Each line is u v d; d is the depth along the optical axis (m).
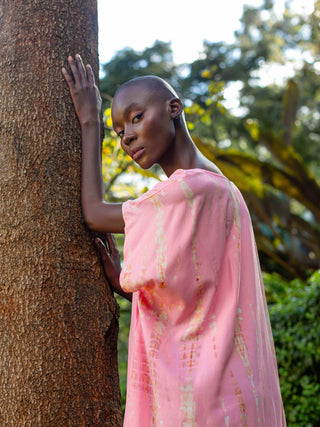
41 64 2.27
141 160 2.05
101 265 2.24
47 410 1.99
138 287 1.90
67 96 2.28
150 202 1.94
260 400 1.81
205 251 1.89
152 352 1.87
